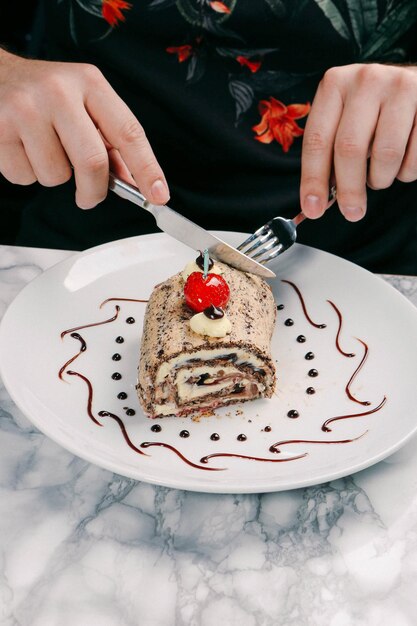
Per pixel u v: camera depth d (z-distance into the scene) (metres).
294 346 0.54
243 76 0.65
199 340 0.50
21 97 0.50
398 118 0.51
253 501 0.45
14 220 1.01
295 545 0.43
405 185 0.71
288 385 0.51
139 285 0.58
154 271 0.59
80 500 0.45
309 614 0.40
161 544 0.43
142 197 0.50
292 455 0.46
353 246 0.71
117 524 0.44
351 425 0.48
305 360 0.53
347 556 0.42
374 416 0.49
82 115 0.49
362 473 0.46
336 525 0.44
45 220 0.72
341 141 0.50
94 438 0.47
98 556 0.42
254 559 0.42
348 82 0.53
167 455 0.46
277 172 0.67
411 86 0.52
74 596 0.40
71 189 0.69
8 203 1.04
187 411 0.50
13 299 0.57
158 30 0.63
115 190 0.51
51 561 0.42
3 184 1.05
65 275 0.57
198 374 0.50
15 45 0.98
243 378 0.50
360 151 0.50
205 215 0.67
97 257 0.58
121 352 0.53
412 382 0.50
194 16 0.63
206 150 0.66
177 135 0.66
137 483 0.46
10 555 0.42
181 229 0.51
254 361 0.50
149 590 0.41
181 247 0.60
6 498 0.44
